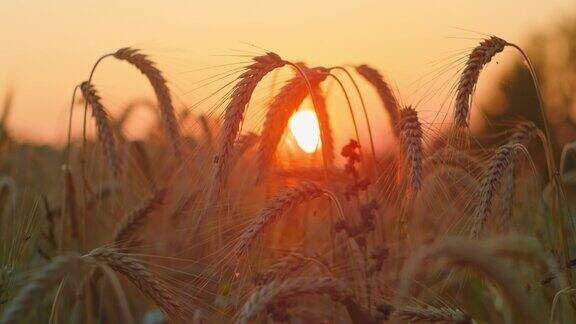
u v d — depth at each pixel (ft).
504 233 3.71
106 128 4.36
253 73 3.66
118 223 4.25
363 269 3.41
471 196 3.81
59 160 5.01
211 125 3.73
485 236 3.67
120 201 4.62
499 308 3.73
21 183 5.06
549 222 3.93
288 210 3.43
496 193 3.65
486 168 3.65
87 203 4.56
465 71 3.69
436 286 3.65
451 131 3.81
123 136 4.89
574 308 3.56
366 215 3.44
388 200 3.83
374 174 3.91
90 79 4.38
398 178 3.78
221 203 3.74
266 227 3.41
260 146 3.85
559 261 3.71
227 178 3.63
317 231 3.99
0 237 4.04
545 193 4.00
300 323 3.39
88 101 4.37
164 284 3.37
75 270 3.04
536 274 3.71
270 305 3.14
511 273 3.28
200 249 4.04
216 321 3.38
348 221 3.50
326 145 4.04
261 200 3.92
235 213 3.83
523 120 4.06
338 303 3.40
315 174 3.92
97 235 4.50
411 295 3.45
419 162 3.66
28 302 2.96
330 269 3.42
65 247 4.33
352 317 3.20
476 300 3.90
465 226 3.74
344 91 3.87
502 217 3.72
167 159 4.83
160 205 4.21
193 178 4.24
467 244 3.28
